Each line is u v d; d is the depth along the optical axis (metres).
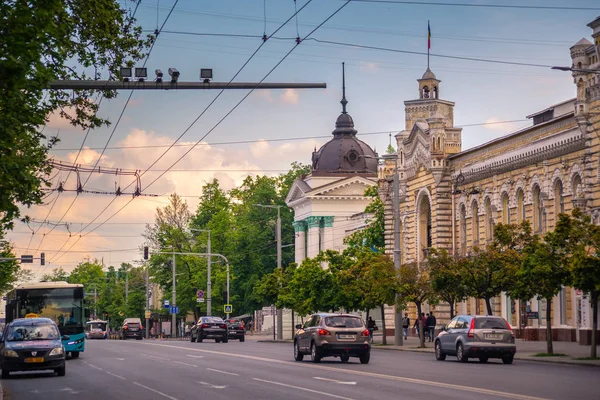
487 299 50.78
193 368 39.22
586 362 39.03
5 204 23.34
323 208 112.88
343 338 40.28
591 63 51.47
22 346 37.25
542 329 58.75
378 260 61.84
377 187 90.69
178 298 121.56
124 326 113.44
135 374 36.53
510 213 62.50
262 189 129.12
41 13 18.11
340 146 116.00
